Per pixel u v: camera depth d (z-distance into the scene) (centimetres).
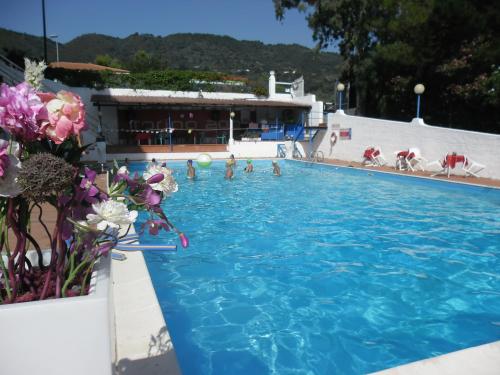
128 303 332
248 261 613
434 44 1941
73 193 146
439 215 923
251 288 511
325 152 2292
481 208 995
